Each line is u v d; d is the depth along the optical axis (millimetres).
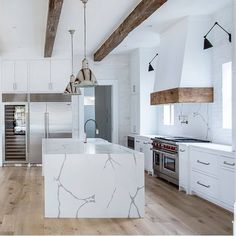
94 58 8773
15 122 8773
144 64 8195
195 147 5223
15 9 5047
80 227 3818
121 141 9211
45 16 5418
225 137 5348
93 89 11305
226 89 5371
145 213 4375
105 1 4754
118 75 9188
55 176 4148
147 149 7453
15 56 8742
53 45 7375
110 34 6660
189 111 6637
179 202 4934
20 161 8781
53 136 8844
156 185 6180
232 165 4254
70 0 4695
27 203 4922
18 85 8820
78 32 6496
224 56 5328
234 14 4418
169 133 7672
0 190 5848
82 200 4176
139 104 8312
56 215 4168
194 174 5277
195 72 5695
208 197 4867
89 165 4176
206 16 5664
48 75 8906
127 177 4203
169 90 6023
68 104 8922
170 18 5758
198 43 5699
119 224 3926
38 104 8828
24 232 3668
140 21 5086
